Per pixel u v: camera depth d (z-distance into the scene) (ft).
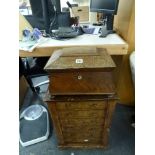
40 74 5.13
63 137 3.99
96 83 3.01
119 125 4.88
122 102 5.59
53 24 5.24
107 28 4.89
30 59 5.19
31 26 5.09
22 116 5.22
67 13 5.34
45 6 4.78
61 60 3.01
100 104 3.23
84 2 7.84
